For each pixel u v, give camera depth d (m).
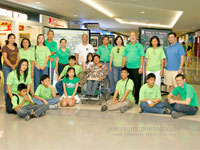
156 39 4.98
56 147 2.78
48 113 4.31
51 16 11.81
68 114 4.26
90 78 4.95
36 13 10.57
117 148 2.76
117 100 4.92
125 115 4.15
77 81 5.02
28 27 9.92
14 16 9.05
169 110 4.23
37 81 5.36
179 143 2.93
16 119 3.92
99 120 3.93
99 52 6.01
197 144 2.90
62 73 5.52
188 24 16.59
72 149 2.72
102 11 11.62
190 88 4.04
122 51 5.68
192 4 7.95
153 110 4.22
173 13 11.94
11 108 4.16
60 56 5.91
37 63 5.33
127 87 4.63
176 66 4.84
